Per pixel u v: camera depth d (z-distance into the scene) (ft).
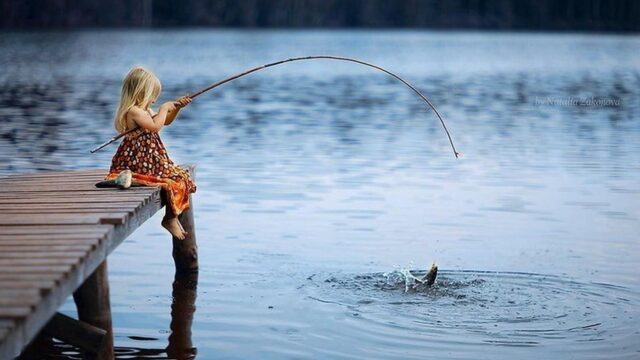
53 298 21.95
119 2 445.37
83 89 130.93
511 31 490.08
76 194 34.04
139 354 29.25
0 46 269.03
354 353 29.14
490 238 44.57
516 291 35.81
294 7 478.59
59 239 26.43
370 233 45.42
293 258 40.55
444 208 51.47
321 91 136.36
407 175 62.18
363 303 34.17
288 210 50.57
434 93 133.69
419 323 31.94
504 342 30.09
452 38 392.47
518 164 67.15
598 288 36.29
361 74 180.24
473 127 90.84
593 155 71.77
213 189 56.59
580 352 29.32
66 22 429.79
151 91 36.17
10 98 114.93
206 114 102.17
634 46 320.70
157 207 35.09
